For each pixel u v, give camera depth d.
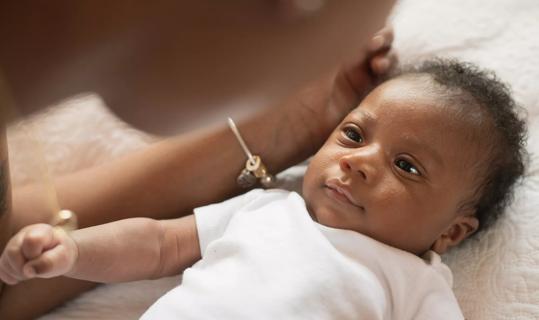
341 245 0.88
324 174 0.91
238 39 0.30
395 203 0.88
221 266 0.87
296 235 0.87
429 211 0.89
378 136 0.91
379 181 0.88
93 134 1.22
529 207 0.98
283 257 0.85
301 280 0.83
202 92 0.32
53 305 0.98
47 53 0.31
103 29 0.30
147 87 0.32
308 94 1.04
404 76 0.97
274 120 1.03
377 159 0.89
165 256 0.93
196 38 0.30
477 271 0.95
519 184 0.99
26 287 0.94
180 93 0.32
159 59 0.31
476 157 0.90
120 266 0.88
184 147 1.02
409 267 0.88
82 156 1.21
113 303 0.98
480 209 0.95
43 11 0.30
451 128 0.90
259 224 0.90
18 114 0.39
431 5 1.26
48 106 0.35
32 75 0.32
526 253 0.93
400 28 1.24
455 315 0.87
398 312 0.87
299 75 0.32
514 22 1.19
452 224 0.93
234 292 0.82
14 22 0.30
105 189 0.99
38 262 0.72
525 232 0.95
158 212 1.02
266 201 0.97
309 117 1.07
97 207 0.97
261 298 0.81
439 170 0.89
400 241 0.90
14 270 0.73
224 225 0.96
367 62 1.11
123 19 0.30
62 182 0.99
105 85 0.33
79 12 0.30
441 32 1.21
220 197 1.07
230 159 1.04
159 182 1.01
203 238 0.95
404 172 0.89
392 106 0.92
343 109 1.10
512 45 1.16
